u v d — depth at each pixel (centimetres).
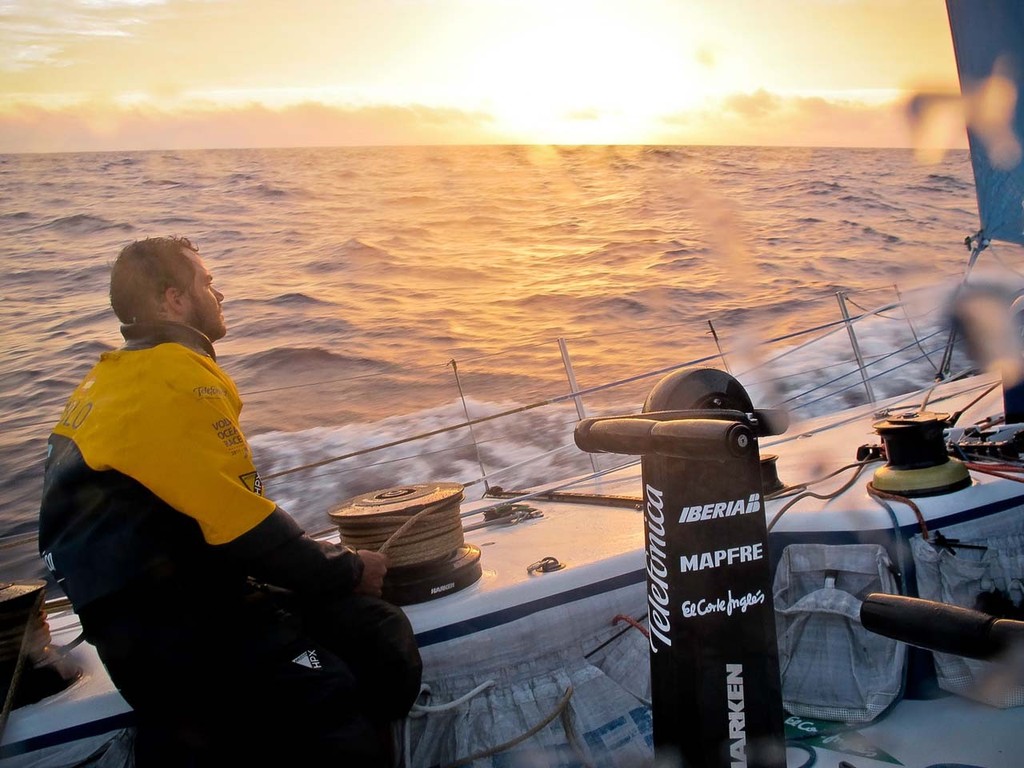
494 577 268
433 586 255
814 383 756
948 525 262
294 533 208
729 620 180
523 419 780
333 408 867
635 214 1761
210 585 207
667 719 186
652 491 182
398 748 240
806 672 258
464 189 2595
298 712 209
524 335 1091
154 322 221
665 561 181
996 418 348
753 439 157
